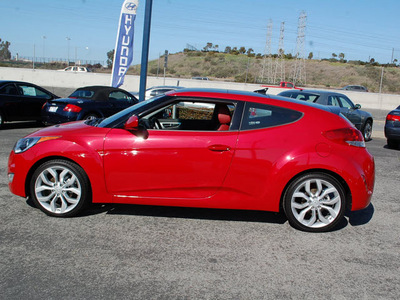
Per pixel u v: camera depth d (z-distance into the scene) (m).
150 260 3.41
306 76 76.25
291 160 4.02
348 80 72.44
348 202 4.29
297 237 4.06
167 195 4.16
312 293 2.99
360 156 4.15
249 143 4.05
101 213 4.49
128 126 4.02
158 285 3.00
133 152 4.08
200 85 30.14
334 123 4.17
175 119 4.60
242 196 4.13
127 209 4.67
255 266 3.38
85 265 3.27
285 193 4.15
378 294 3.02
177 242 3.80
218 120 4.37
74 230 3.97
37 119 11.45
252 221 4.47
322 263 3.50
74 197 4.34
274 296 2.92
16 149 4.30
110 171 4.12
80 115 10.12
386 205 5.36
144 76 11.27
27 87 11.27
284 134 4.10
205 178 4.09
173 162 4.07
